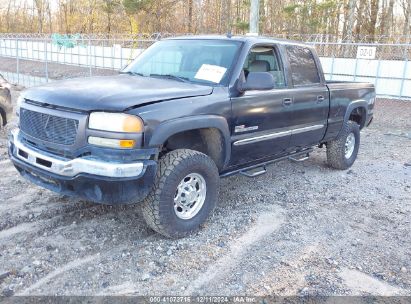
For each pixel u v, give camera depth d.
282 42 5.45
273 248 4.16
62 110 3.76
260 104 4.82
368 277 3.74
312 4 35.09
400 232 4.69
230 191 5.73
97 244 4.05
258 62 5.03
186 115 3.96
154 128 3.70
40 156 3.85
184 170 4.00
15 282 3.40
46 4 53.28
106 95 3.74
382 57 20.22
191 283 3.52
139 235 4.27
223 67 4.65
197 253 3.97
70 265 3.68
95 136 3.59
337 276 3.73
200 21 34.16
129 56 22.42
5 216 4.51
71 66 26.42
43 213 4.62
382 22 36.53
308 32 36.28
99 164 3.54
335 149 6.77
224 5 31.59
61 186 3.81
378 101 16.84
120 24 42.22
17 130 4.34
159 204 3.91
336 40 37.28
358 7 36.06
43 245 3.98
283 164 7.25
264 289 3.49
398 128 11.91
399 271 3.86
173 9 39.31
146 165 3.68
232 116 4.48
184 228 4.16
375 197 5.78
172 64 5.06
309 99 5.65
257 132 4.89
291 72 5.45
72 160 3.65
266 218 4.87
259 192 5.74
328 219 4.95
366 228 4.75
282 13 39.56
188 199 4.19
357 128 7.08
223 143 4.45
